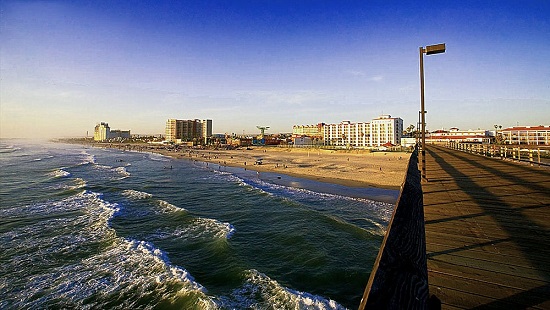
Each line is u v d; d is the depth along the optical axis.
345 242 14.80
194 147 139.75
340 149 92.69
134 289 10.22
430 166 12.56
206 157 80.19
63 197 25.28
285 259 12.88
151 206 22.47
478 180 8.31
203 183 34.41
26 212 19.95
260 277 11.19
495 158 16.94
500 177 8.87
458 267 2.68
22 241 14.49
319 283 10.89
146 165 59.16
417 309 1.54
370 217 19.45
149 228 17.03
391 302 1.40
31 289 10.24
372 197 26.44
